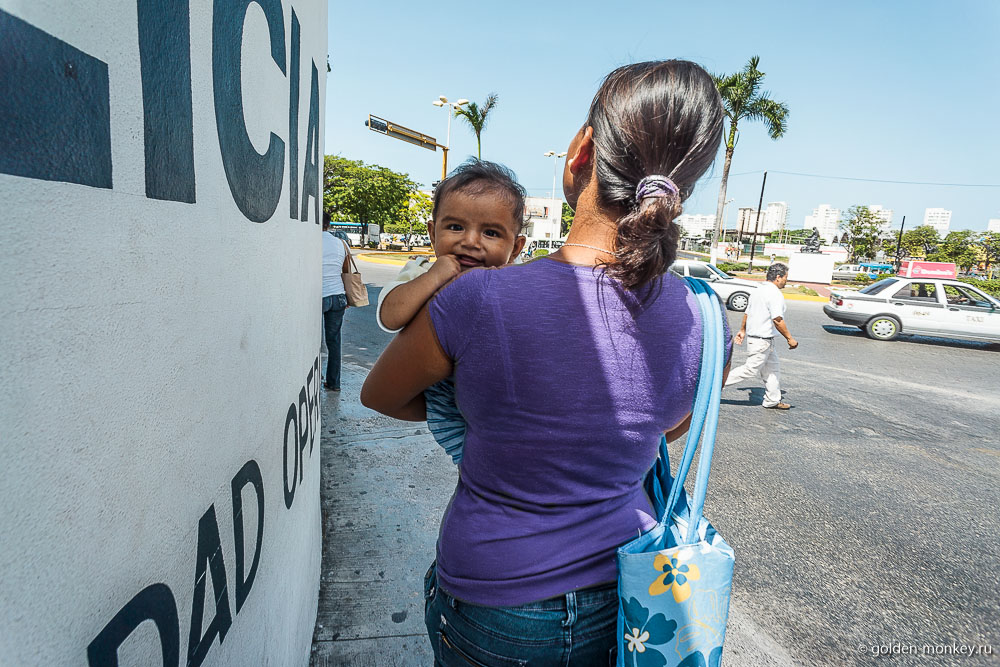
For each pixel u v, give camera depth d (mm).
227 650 916
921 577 2770
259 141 995
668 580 854
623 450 871
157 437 653
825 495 3662
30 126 433
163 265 647
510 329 779
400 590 2295
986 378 7699
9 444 426
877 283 11078
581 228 894
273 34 1073
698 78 838
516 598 859
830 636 2324
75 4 479
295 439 1407
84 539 526
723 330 919
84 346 511
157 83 619
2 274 412
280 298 1185
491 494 884
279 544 1240
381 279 15477
